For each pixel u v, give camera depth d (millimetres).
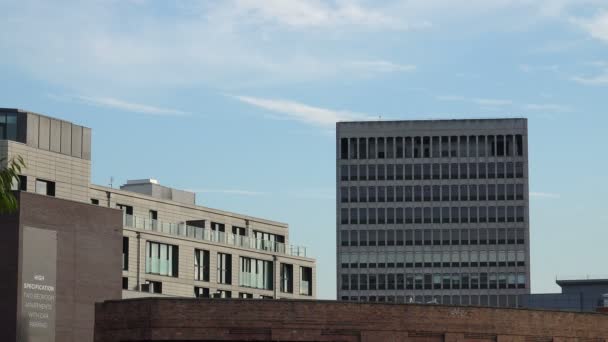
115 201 120688
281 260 133250
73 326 96562
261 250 130875
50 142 103312
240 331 71625
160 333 71500
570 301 193125
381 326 73688
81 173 106188
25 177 100000
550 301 193875
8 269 91438
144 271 114938
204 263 123312
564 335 80000
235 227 136875
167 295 116750
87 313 98125
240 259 128000
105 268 100438
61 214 96250
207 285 122938
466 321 76062
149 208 125125
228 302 71875
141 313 72188
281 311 72062
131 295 108938
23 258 91875
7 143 98312
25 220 92500
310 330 72250
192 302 71875
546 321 79312
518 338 77812
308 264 137500
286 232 145125
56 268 95250
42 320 93375
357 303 73500
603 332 82188
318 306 72688
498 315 77312
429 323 74938
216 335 71500
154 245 117312
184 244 120375
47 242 94438
